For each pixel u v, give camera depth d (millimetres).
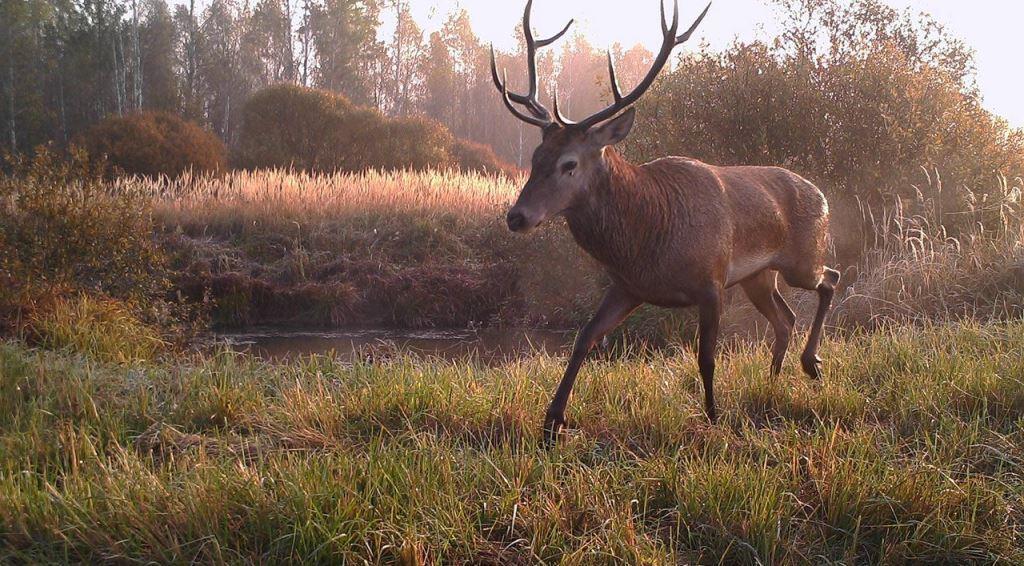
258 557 3410
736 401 5312
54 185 8492
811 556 3707
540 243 12242
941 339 6516
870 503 3916
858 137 10312
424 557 3447
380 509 3676
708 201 5000
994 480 4133
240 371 6336
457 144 28453
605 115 4660
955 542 3707
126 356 7281
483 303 12453
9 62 38625
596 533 3701
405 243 14227
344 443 4645
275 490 3746
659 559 3465
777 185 5613
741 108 10453
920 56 12086
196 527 3533
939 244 9414
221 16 49781
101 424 4891
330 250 13898
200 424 5109
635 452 4629
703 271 4938
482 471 4094
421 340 10977
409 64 56656
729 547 3619
